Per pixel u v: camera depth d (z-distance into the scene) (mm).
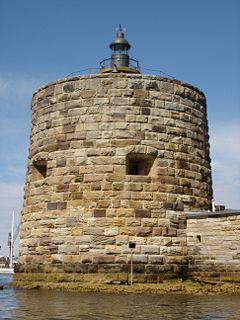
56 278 21297
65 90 23406
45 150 23359
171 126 23078
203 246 21391
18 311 11594
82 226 21406
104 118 22438
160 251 21328
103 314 11164
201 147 24250
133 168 23016
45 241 22062
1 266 73062
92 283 20219
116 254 20938
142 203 21594
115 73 22969
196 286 19516
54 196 22328
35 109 24969
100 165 21906
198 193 23328
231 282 20172
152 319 10297
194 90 24625
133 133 22297
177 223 22000
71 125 22797
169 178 22375
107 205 21438
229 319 10375
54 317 10461
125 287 18953
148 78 23156
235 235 20406
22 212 24625
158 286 19234
